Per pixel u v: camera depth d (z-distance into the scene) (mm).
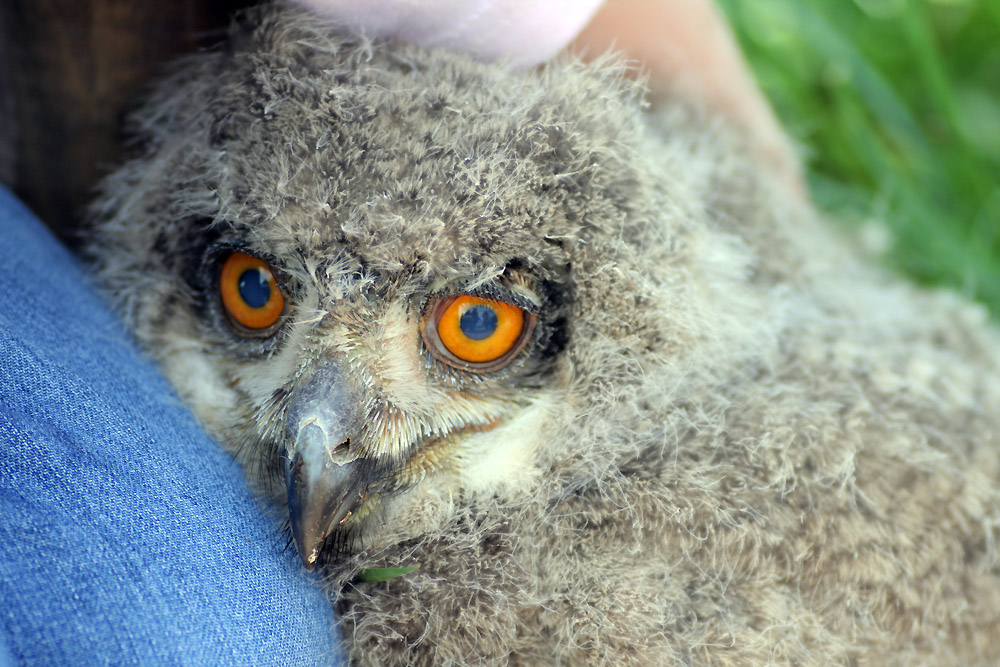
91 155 632
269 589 521
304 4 557
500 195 541
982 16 755
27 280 554
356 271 544
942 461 568
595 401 568
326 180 539
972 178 720
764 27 751
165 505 515
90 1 601
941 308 653
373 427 551
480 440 568
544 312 557
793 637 550
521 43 564
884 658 554
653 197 566
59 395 518
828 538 553
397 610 560
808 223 647
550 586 557
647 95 594
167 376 577
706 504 554
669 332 568
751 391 573
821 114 752
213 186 556
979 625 558
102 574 495
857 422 567
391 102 544
